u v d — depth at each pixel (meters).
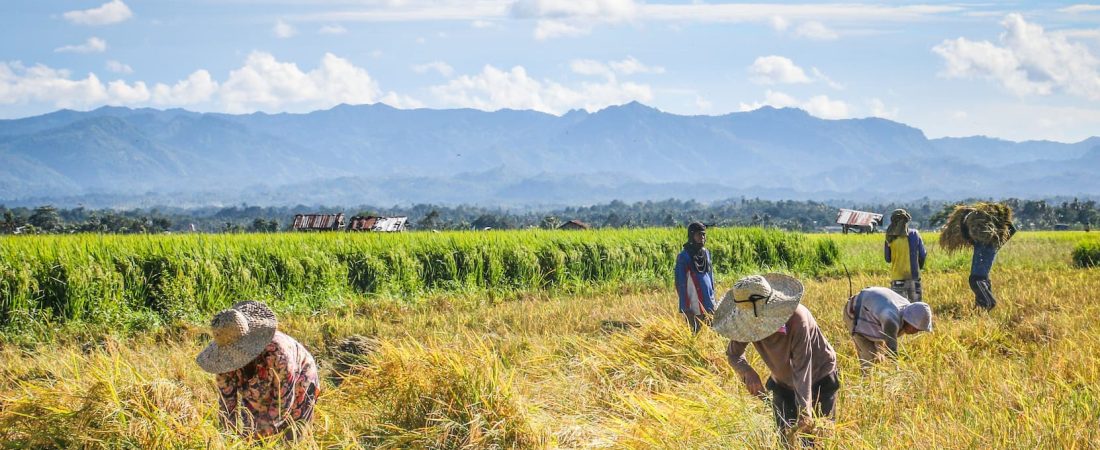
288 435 5.94
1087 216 135.00
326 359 10.59
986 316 11.49
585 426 6.39
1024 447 5.35
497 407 6.14
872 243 31.81
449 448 5.97
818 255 25.77
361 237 20.19
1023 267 23.05
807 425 5.62
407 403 6.41
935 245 30.42
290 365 5.89
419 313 15.59
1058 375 6.90
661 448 5.86
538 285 19.95
